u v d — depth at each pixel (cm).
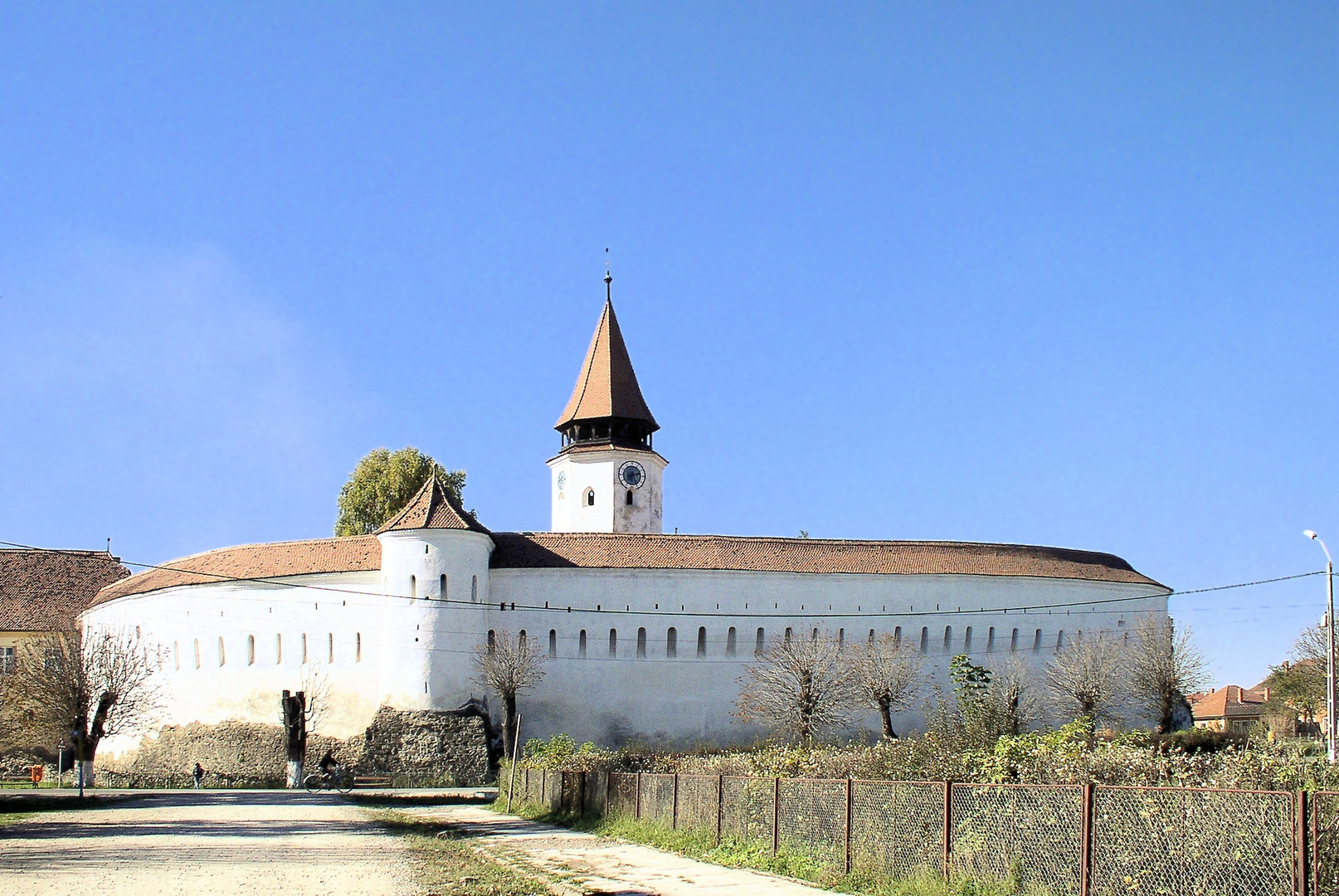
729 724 9681
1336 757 4197
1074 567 10769
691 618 9775
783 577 9975
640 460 11812
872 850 2736
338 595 9556
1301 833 1839
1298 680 10019
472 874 2948
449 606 9288
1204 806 2056
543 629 9594
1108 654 9906
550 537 9981
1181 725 10050
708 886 2714
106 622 11119
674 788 3878
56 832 4375
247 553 10112
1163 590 11119
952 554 10469
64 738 8819
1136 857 2131
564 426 12119
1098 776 2645
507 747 8938
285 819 5162
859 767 3431
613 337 12244
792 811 3112
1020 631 10375
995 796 2428
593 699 9550
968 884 2377
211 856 3406
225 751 9600
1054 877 2284
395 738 9044
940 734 4688
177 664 10119
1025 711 9469
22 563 12462
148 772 9881
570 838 4038
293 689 9575
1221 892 2016
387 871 3030
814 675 9256
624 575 9750
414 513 9525
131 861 3266
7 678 9219
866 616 10062
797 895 2562
